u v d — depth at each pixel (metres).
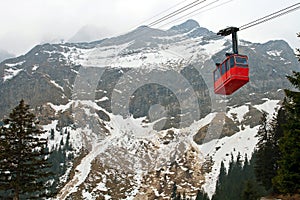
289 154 30.70
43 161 36.34
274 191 40.56
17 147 35.47
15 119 35.84
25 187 35.53
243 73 22.27
